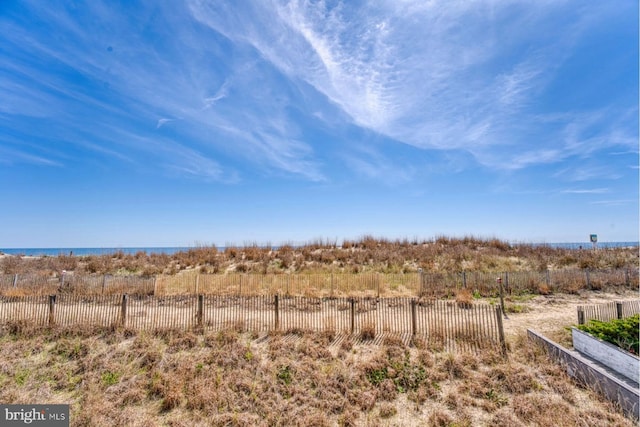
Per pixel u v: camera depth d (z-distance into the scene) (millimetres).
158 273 19906
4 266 22703
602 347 8555
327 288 15805
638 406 6332
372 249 24812
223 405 7492
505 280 15469
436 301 13203
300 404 7492
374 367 8539
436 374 8281
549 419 6523
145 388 8133
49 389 8164
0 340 10430
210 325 11047
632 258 21688
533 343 9633
